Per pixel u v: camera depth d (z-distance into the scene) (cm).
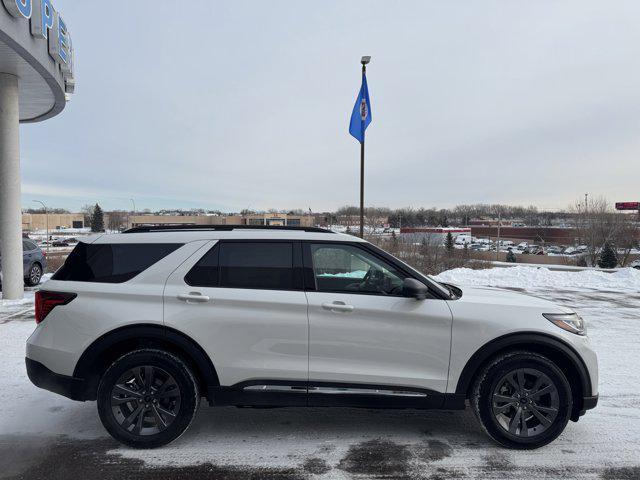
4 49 922
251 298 362
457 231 10356
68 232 11738
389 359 362
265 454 354
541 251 7894
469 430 400
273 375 360
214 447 364
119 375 354
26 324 802
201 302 361
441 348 361
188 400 356
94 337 354
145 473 324
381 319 362
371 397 361
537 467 335
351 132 1498
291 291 369
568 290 1402
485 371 360
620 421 419
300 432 393
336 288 378
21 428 397
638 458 351
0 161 1078
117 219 11981
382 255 383
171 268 371
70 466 333
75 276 375
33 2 939
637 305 1090
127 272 372
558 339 361
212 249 378
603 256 5216
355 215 9956
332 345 360
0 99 1067
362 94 1488
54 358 359
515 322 362
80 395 357
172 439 356
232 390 361
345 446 368
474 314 364
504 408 361
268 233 386
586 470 332
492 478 320
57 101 1277
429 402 362
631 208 8856
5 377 525
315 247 384
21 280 1107
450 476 323
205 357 359
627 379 535
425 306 364
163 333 355
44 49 1023
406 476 323
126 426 357
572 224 7069
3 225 1082
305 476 323
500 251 8062
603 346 686
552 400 358
